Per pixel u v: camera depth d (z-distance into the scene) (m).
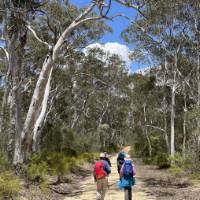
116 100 62.06
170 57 34.69
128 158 12.98
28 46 32.81
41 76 18.91
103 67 45.25
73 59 36.34
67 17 25.70
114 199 16.12
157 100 46.00
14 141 18.86
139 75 45.94
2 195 12.69
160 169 34.56
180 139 42.81
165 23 31.09
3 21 20.98
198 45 31.11
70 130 35.81
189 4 28.44
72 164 29.20
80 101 52.03
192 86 34.06
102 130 66.06
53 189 18.23
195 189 19.03
